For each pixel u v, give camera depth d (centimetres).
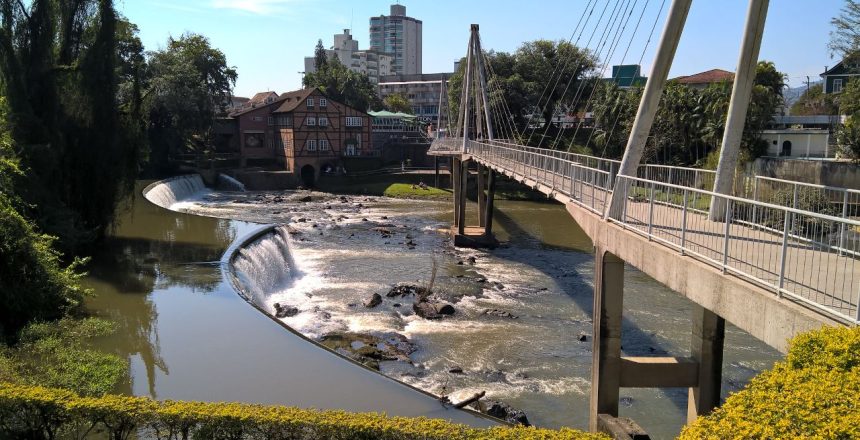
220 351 1764
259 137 8594
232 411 1007
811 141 5472
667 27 1347
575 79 7912
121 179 3138
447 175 7506
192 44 8312
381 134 9850
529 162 2867
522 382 1930
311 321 2462
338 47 19325
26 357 1597
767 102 4984
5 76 2650
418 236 4550
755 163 3225
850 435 509
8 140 2445
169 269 2692
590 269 3509
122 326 1952
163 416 1006
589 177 2159
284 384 1551
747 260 1059
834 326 708
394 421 964
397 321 2506
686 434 622
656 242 1234
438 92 16550
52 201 2650
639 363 1498
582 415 1717
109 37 2984
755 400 612
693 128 5547
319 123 8019
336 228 4794
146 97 3381
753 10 1224
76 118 2923
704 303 1011
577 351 2203
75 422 1051
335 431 955
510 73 7925
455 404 1541
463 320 2542
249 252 3055
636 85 6919
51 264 2061
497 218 5478
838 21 3306
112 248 3138
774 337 827
